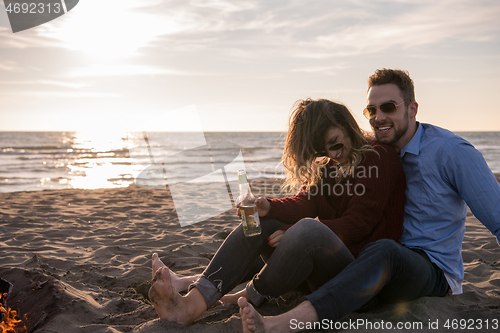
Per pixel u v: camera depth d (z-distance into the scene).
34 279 2.22
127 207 5.89
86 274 2.62
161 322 1.64
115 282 2.48
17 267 2.58
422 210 1.90
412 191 1.94
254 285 1.84
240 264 1.79
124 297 2.21
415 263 1.73
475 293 2.11
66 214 5.20
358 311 1.84
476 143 37.53
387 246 1.64
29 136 54.62
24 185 11.26
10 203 6.09
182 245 3.57
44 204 6.08
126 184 11.48
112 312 1.96
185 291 2.00
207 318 1.84
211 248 3.47
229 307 1.96
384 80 1.92
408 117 1.93
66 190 8.23
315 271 1.74
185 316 1.66
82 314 1.84
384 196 1.83
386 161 1.86
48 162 20.19
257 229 1.82
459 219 1.91
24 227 4.32
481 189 1.76
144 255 3.17
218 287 1.74
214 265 1.77
